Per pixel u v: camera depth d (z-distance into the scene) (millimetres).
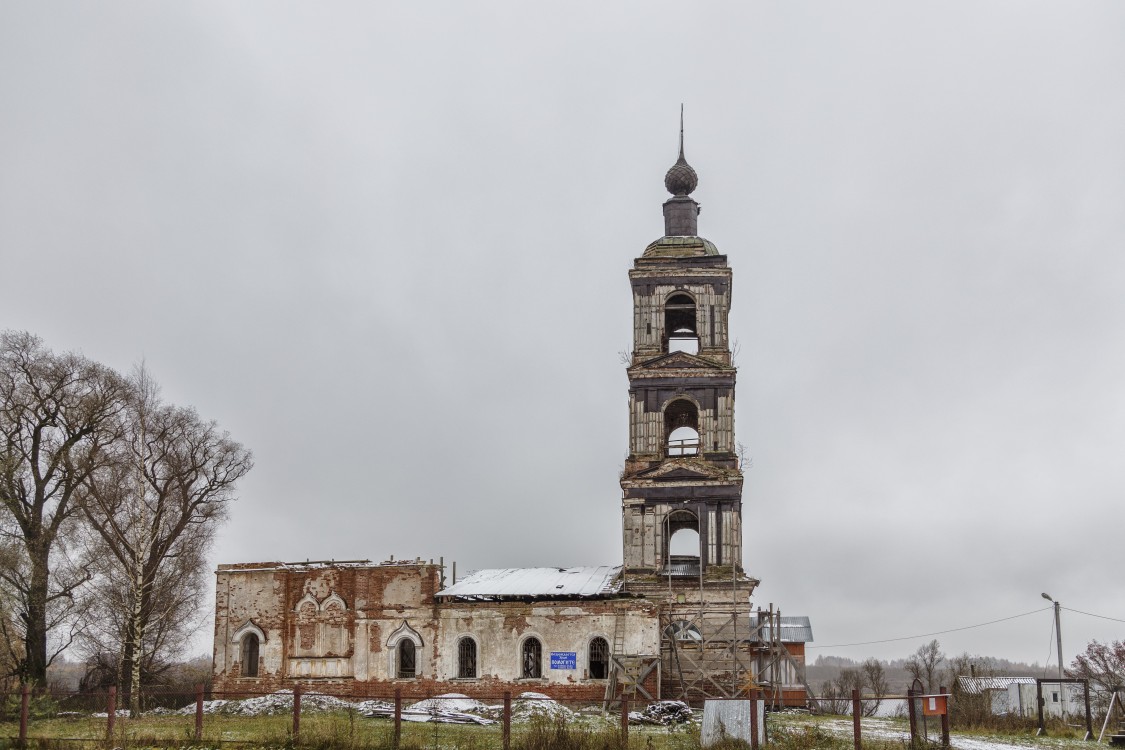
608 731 33312
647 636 55656
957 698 67625
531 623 57500
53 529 59688
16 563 55594
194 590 69688
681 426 66438
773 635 61562
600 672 56719
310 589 60438
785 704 63000
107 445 62219
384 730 35469
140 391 57969
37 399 59750
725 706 33750
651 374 62969
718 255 65062
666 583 59750
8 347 60000
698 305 64625
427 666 58125
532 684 56594
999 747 38719
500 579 62406
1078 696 69438
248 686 60062
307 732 33625
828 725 45281
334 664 59219
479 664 57625
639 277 64750
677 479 60969
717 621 58969
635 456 62281
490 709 49750
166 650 68938
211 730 37344
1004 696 72562
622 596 57719
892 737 39125
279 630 60281
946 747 33281
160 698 60781
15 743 33750
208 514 69250
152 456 63656
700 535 60406
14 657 58281
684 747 33250
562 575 62844
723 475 60469
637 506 61188
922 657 116688
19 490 59156
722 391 62688
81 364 61750
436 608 58625
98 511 61438
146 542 59156
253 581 61312
